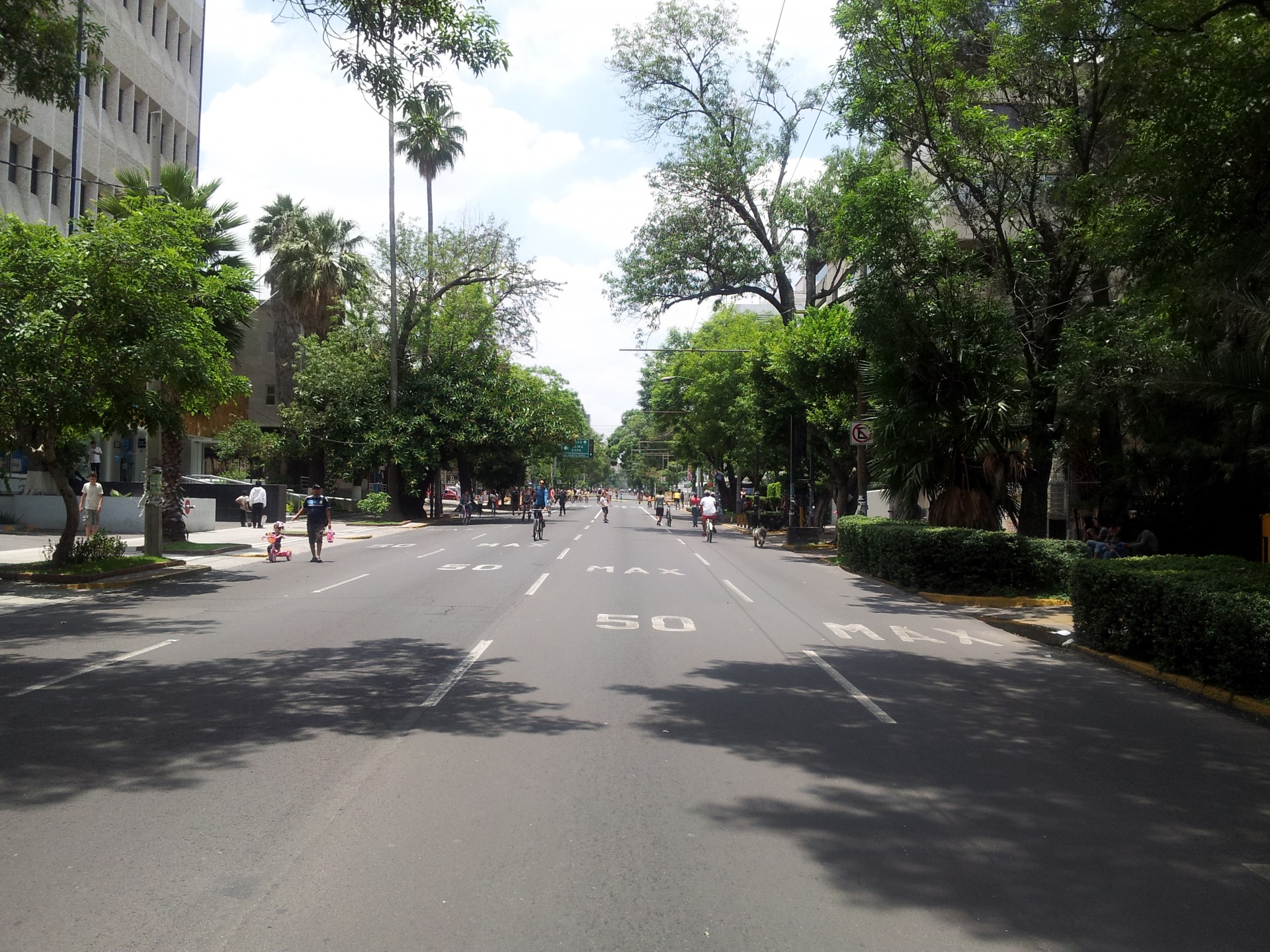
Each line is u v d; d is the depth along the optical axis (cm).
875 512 4134
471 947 405
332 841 521
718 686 958
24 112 1360
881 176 1873
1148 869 505
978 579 1777
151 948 399
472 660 1066
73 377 1766
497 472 7075
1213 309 1124
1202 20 1116
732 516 6284
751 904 452
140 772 639
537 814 570
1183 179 1134
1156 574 1078
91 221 1855
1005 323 1845
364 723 780
